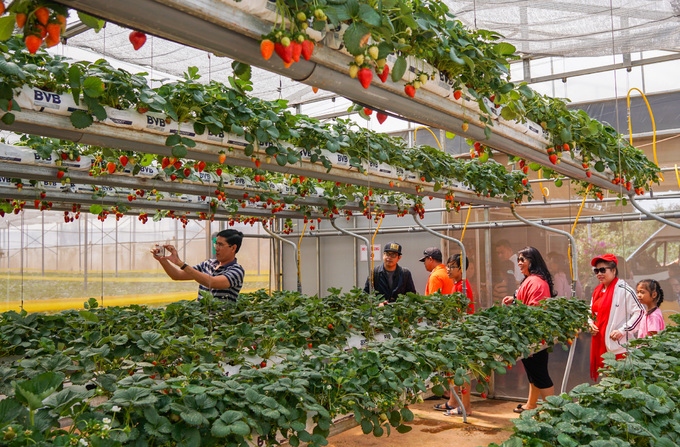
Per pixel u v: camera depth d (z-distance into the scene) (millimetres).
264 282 10922
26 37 1704
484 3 5340
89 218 7723
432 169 6391
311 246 10891
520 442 2369
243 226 10383
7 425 1943
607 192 7996
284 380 2814
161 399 2391
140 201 7043
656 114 7832
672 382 3424
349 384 3117
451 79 3188
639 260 7781
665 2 5324
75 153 5141
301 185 7234
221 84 4250
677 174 6969
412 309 5914
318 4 2064
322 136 4945
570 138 4598
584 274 8203
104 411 2248
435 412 7133
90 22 1971
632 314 5777
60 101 3266
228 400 2525
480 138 3768
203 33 1990
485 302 8938
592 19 5777
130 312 5516
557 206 8445
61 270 7461
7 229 7211
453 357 4078
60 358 3234
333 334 5066
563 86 8398
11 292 7137
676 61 7684
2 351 4133
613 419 2590
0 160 4699
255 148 4473
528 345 5273
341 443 5945
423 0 2967
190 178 6109
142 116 3682
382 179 6059
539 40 6367
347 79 2607
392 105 2930
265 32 2084
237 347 4129
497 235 8906
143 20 1855
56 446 1959
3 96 2996
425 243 9688
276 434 2830
